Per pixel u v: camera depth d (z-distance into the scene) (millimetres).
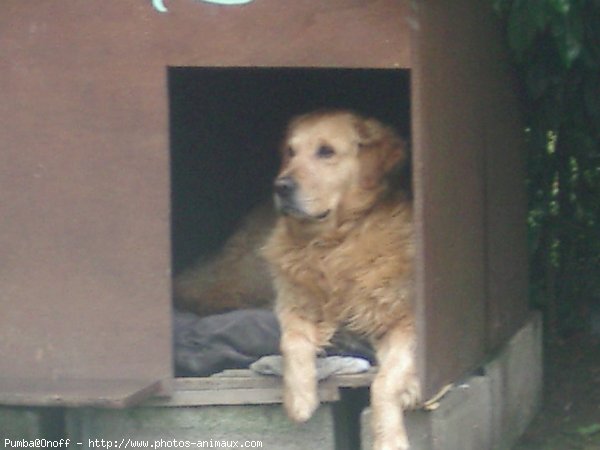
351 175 10047
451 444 9836
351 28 9352
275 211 11422
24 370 9734
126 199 9594
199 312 11555
